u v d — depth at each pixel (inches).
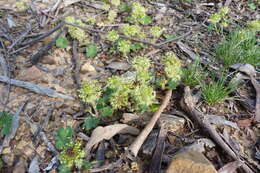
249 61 21.2
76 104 18.0
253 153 15.6
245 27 26.1
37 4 26.9
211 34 25.1
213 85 18.0
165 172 13.5
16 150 15.6
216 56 22.1
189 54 22.3
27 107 17.7
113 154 15.4
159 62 21.3
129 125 16.5
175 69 16.5
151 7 28.2
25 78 19.6
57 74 20.1
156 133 15.8
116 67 20.8
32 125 16.8
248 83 20.0
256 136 16.5
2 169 14.9
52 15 25.6
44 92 18.6
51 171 14.7
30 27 24.0
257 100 18.5
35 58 20.8
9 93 18.5
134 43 22.2
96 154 15.4
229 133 16.5
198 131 16.6
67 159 12.9
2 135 16.3
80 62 21.1
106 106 17.3
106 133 15.6
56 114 17.4
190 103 17.2
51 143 15.9
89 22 24.8
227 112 17.8
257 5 29.9
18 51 21.5
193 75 19.0
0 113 16.8
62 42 21.6
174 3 29.1
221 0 30.0
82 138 16.2
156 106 17.5
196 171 13.1
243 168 14.5
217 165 14.9
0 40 22.0
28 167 14.9
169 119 16.8
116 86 15.6
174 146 15.7
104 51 22.2
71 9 26.7
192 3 29.3
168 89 18.7
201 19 27.1
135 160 14.9
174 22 26.4
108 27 24.8
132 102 17.5
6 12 25.5
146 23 24.9
